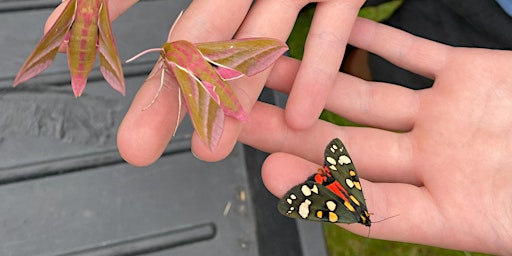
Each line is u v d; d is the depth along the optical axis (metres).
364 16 0.26
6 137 0.21
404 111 0.20
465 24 0.24
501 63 0.19
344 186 0.15
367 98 0.20
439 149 0.18
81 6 0.12
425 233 0.17
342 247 0.24
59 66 0.23
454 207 0.17
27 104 0.22
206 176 0.22
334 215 0.14
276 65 0.19
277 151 0.19
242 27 0.19
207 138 0.13
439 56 0.21
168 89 0.16
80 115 0.22
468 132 0.18
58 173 0.21
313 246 0.20
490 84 0.19
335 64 0.18
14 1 0.24
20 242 0.20
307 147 0.19
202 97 0.14
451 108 0.19
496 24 0.23
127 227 0.21
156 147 0.16
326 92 0.18
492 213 0.17
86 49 0.12
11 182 0.21
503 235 0.17
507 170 0.17
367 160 0.19
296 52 0.27
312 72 0.18
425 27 0.25
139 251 0.21
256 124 0.18
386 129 0.20
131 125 0.16
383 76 0.27
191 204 0.22
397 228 0.17
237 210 0.22
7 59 0.23
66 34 0.12
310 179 0.16
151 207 0.21
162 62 0.15
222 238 0.21
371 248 0.24
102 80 0.23
